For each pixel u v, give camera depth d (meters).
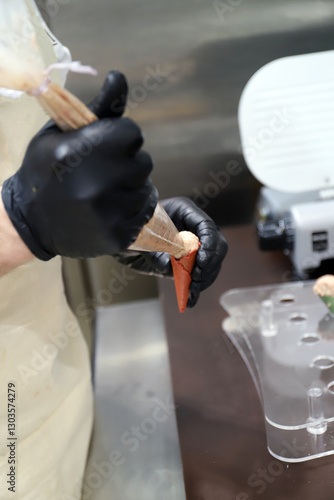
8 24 0.51
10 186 0.55
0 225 0.54
